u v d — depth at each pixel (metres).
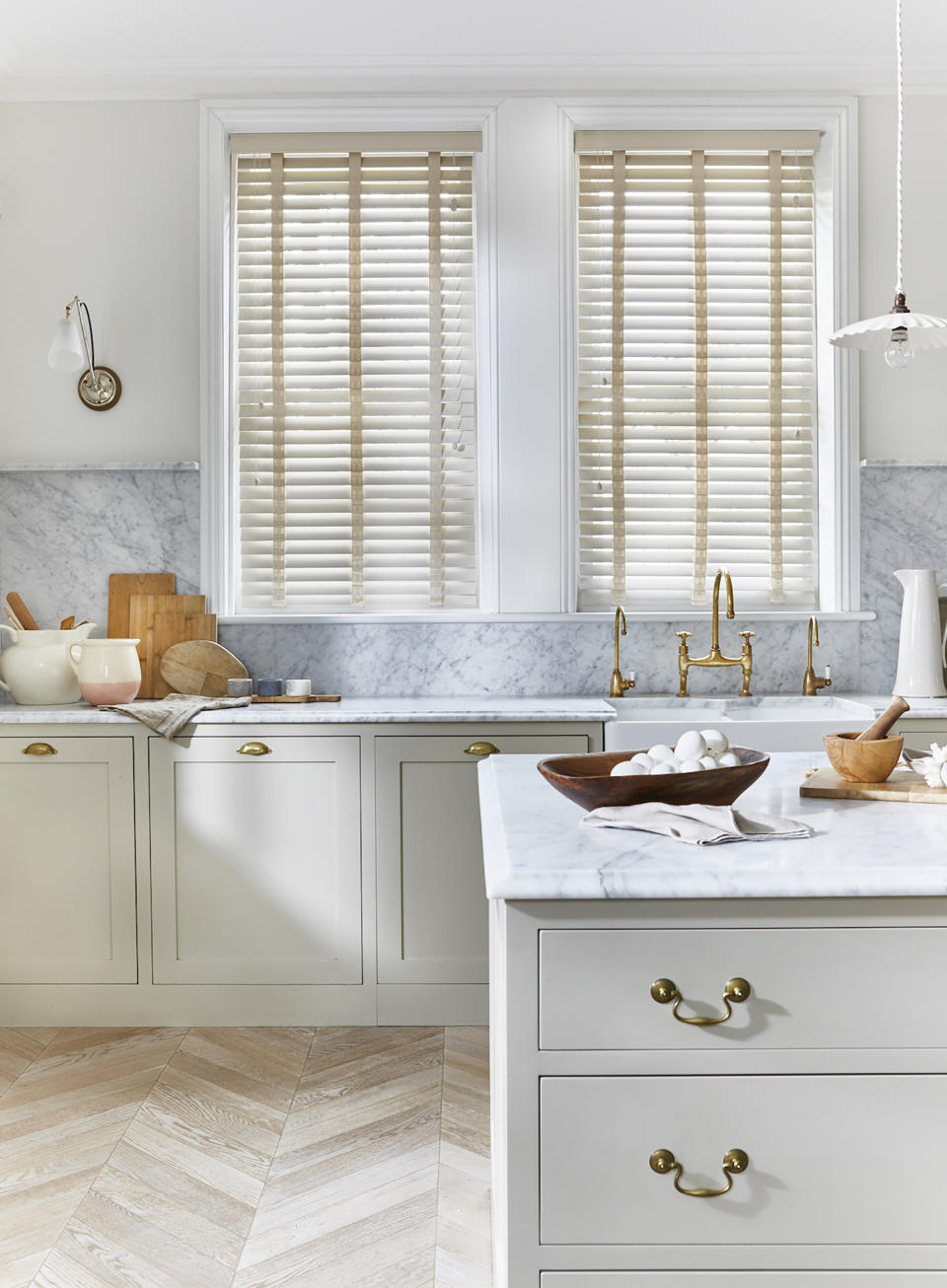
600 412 3.60
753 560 3.64
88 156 3.45
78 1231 1.99
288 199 3.56
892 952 1.21
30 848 2.97
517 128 3.45
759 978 1.21
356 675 3.49
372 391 3.57
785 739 2.95
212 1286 1.82
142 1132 2.37
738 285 3.60
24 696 3.18
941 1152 1.21
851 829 1.39
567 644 3.50
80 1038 2.91
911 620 3.28
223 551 3.50
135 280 3.47
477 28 3.24
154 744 2.95
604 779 1.44
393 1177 2.18
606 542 3.61
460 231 3.55
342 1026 2.97
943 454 3.52
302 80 3.43
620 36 3.29
